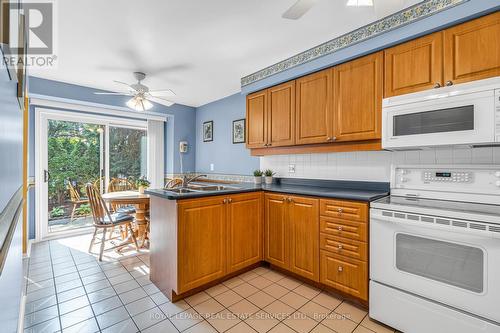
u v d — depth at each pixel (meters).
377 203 1.75
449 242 1.45
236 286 2.25
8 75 0.62
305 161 3.00
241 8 1.87
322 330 1.68
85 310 1.87
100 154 4.12
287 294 2.12
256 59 2.75
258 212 2.58
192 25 2.10
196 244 2.06
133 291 2.15
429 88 1.77
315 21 2.04
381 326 1.72
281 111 2.79
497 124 1.44
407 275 1.60
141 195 3.14
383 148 1.96
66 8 1.83
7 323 0.58
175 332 1.64
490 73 1.54
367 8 1.86
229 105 4.19
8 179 0.65
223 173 4.30
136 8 1.85
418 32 1.78
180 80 3.41
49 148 3.65
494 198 1.64
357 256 1.91
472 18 1.60
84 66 2.90
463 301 1.40
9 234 0.55
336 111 2.31
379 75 2.04
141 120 4.56
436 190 1.86
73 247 3.24
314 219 2.18
